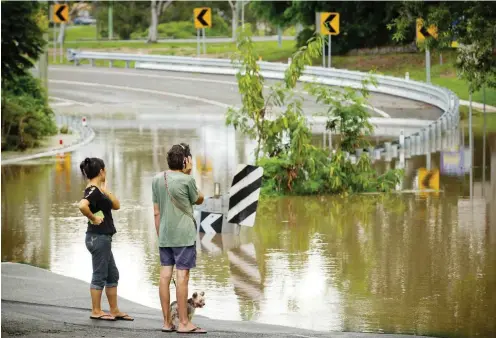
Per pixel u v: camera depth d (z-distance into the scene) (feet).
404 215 98.63
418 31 185.26
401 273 72.95
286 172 112.68
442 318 60.39
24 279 70.23
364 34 358.23
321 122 215.92
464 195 111.75
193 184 54.29
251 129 114.93
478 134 183.32
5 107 170.50
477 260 77.10
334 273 73.26
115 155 156.66
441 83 289.94
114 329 54.85
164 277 54.80
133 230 92.12
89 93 302.25
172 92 297.74
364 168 114.52
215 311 62.49
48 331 53.98
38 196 114.32
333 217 98.12
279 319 60.44
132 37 544.62
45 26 235.81
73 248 83.76
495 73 160.86
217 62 344.69
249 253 81.25
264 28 566.77
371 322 59.57
